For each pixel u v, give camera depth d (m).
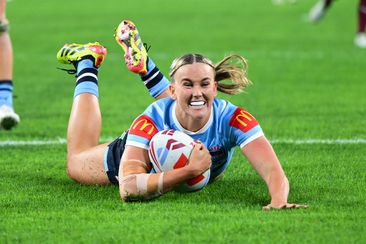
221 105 17.27
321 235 14.41
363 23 47.12
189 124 16.97
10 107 24.17
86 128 19.00
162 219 15.43
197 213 15.85
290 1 72.50
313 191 17.97
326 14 63.53
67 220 15.54
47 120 27.78
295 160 21.33
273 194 16.41
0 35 24.55
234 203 16.81
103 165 18.31
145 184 16.41
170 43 47.25
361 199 17.19
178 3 72.88
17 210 16.42
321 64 40.66
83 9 67.50
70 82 36.19
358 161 21.12
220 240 14.14
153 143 16.66
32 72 38.81
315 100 31.42
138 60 19.58
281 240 14.14
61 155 22.27
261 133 17.09
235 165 20.86
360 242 14.06
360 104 30.48
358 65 40.34
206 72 16.39
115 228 14.91
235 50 44.91
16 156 22.12
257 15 62.72
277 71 38.59
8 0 76.19
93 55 19.83
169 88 17.11
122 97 32.22
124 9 67.19
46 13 64.69
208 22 58.09
